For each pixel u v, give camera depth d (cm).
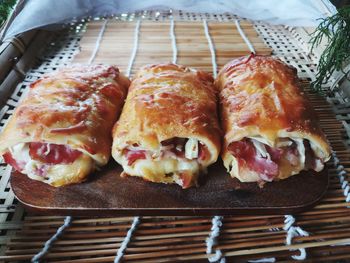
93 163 20
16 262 17
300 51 34
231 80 23
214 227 18
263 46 34
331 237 18
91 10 40
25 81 29
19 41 32
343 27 25
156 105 19
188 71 24
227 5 41
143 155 19
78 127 19
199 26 38
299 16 37
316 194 19
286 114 19
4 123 25
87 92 21
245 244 18
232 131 19
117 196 19
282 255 17
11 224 18
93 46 34
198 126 19
